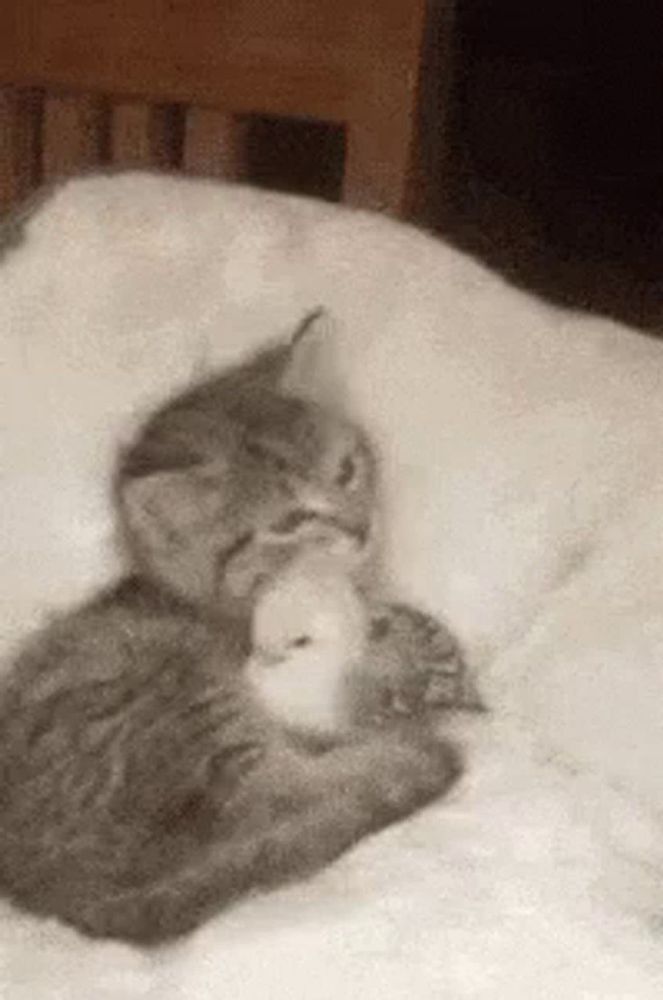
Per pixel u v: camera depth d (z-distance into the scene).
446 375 0.80
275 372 0.80
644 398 0.79
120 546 0.79
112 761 0.76
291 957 0.70
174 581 0.78
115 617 0.78
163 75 1.10
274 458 0.78
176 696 0.76
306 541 0.77
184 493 0.78
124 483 0.79
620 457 0.78
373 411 0.80
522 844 0.71
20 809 0.76
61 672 0.78
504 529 0.78
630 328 0.83
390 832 0.72
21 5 1.11
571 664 0.75
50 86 1.12
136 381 0.81
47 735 0.77
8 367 0.82
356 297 0.82
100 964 0.72
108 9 1.09
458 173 1.07
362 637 0.76
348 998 0.69
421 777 0.73
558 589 0.77
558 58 1.04
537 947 0.69
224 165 1.10
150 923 0.72
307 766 0.74
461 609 0.77
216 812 0.74
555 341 0.81
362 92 1.07
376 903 0.70
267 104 1.09
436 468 0.78
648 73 1.02
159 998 0.70
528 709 0.76
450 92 1.06
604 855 0.72
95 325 0.82
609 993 0.68
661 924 0.70
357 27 1.06
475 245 1.08
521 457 0.78
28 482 0.80
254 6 1.07
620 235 1.04
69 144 1.12
